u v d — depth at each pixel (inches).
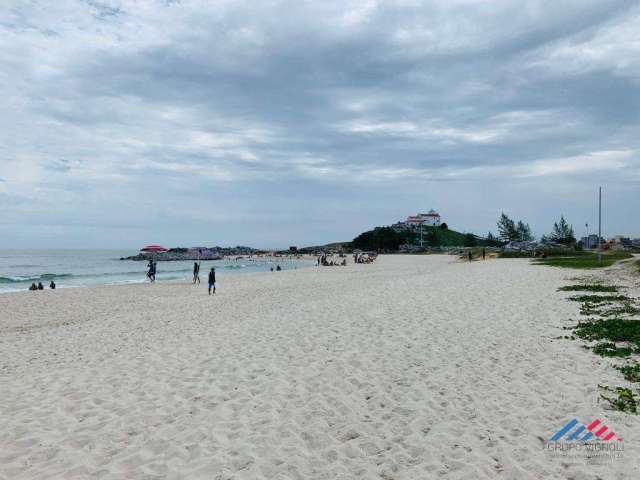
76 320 724.7
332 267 2741.1
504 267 1648.6
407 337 479.5
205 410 284.7
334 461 220.4
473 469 207.2
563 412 273.7
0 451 229.9
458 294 810.8
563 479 198.4
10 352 481.7
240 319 647.1
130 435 249.8
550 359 386.6
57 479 201.0
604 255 2507.4
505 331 500.4
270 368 375.6
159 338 527.8
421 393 312.7
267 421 267.1
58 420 271.7
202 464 214.4
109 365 400.8
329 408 287.9
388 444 239.0
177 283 1549.0
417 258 4301.2
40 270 2920.8
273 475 205.3
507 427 254.8
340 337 485.4
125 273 2465.6
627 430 245.9
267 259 5615.2
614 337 453.4
